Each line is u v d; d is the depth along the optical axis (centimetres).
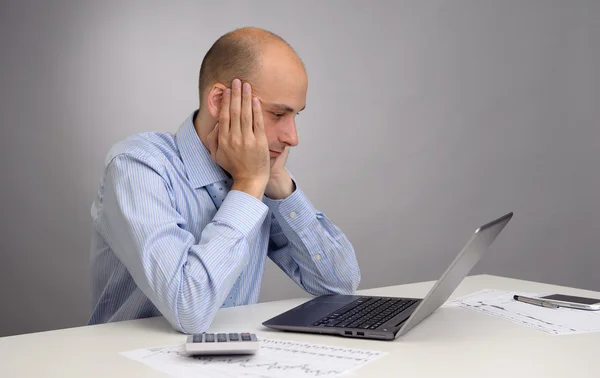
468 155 379
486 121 379
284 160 151
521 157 380
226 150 131
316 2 366
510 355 96
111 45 347
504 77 379
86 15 346
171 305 113
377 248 375
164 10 351
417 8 375
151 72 350
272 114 134
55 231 348
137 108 349
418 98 377
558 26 377
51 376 86
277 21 362
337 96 369
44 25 344
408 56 375
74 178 347
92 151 348
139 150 135
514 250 378
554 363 91
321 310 126
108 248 147
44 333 113
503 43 378
